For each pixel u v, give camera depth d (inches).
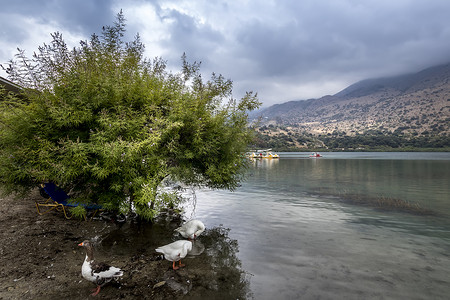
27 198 409.7
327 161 2556.6
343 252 252.7
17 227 274.1
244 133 315.0
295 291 180.7
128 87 263.3
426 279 199.5
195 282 190.7
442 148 7396.7
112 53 284.4
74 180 274.2
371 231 321.4
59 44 255.4
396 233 314.3
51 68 258.4
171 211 393.1
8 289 165.3
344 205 478.6
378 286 188.7
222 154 310.2
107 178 262.2
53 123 252.8
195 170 311.3
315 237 297.0
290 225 344.2
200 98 285.0
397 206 473.7
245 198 537.0
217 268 215.2
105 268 172.2
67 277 188.5
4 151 253.6
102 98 249.0
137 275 198.7
